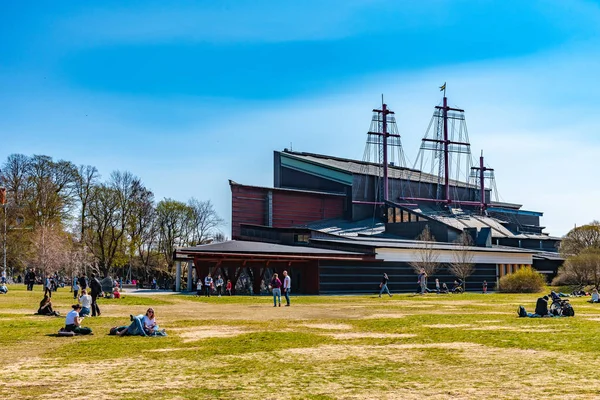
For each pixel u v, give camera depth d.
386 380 13.50
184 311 35.03
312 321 28.16
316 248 76.31
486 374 14.21
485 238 92.56
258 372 14.53
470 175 140.62
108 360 16.33
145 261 108.00
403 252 76.56
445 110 125.31
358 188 108.25
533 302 46.94
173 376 13.99
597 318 29.77
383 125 111.25
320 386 12.83
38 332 22.69
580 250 89.81
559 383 13.05
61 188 85.88
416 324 26.61
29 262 78.38
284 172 116.88
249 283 72.25
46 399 11.56
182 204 109.81
